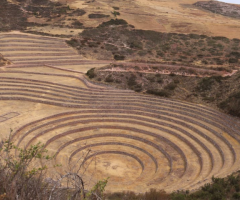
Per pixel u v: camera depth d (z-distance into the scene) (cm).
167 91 4909
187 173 3047
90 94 4884
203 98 4638
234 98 4228
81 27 9406
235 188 2103
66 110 4403
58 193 1090
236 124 3831
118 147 3794
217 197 1991
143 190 2734
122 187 2844
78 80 5569
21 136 3522
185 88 4959
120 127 4153
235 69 5666
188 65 5806
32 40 7750
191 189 2392
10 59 6538
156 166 3416
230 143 3506
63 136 3828
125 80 5234
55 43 7925
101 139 3906
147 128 4131
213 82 4875
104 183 1181
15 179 1003
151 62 6075
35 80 5350
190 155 3481
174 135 3956
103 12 10881
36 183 1050
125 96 4825
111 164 3447
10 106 4441
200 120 4144
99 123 4206
